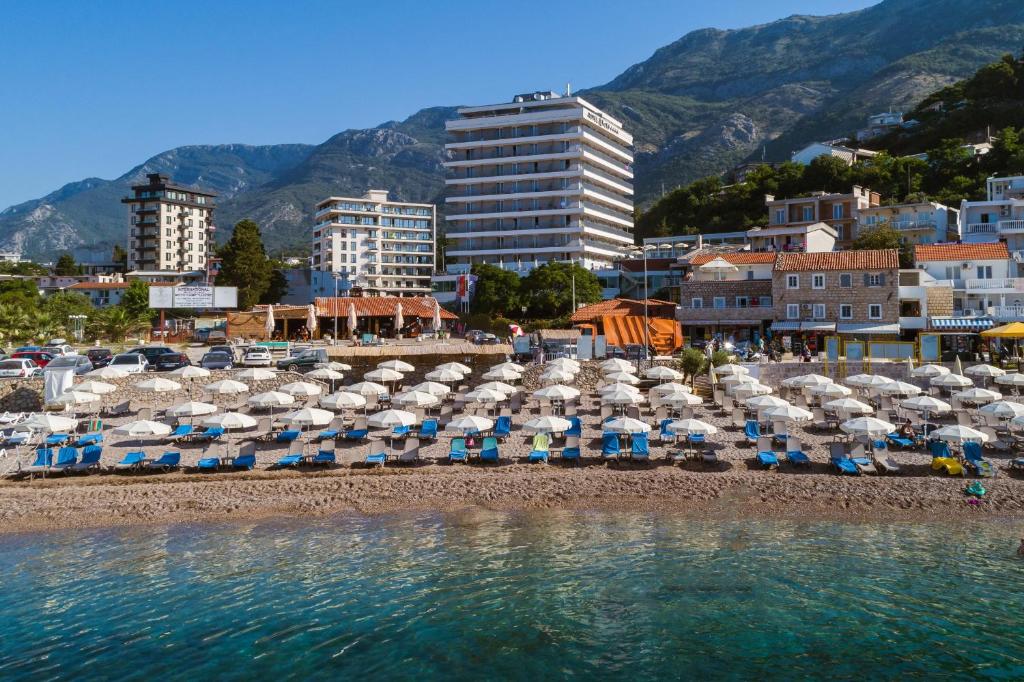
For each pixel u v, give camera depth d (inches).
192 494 1207.6
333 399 1496.1
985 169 4640.8
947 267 2854.3
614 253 5861.2
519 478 1283.2
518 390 1818.4
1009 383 1704.0
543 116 5625.0
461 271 5398.6
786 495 1198.3
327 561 966.4
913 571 918.4
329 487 1242.6
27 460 1344.7
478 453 1397.6
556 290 4062.5
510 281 4170.8
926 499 1165.1
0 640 772.0
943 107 6259.8
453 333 3703.3
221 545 1021.8
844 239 4269.2
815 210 4421.8
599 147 5900.6
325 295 5718.5
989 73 5920.3
